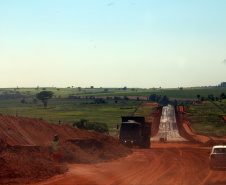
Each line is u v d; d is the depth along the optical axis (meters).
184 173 23.94
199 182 19.80
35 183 18.22
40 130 35.22
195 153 43.91
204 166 28.67
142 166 28.30
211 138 123.56
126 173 23.56
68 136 40.94
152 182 19.59
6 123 30.30
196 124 183.38
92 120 199.88
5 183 17.23
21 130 31.30
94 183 18.61
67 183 18.33
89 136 47.00
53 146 22.41
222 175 23.05
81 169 24.84
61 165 25.08
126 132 58.22
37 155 25.58
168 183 19.31
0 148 24.12
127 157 37.56
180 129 169.50
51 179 19.77
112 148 40.78
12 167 19.86
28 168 20.80
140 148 59.91
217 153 26.12
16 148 25.05
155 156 39.12
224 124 175.25
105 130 139.25
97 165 28.22
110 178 20.84
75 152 31.42
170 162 31.92
